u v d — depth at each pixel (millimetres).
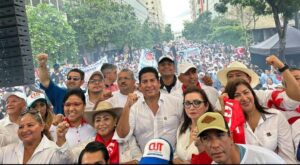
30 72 5711
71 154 3221
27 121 3145
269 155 2320
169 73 4949
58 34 15414
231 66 4453
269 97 3928
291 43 11523
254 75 4359
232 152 2439
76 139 3900
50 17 15289
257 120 3408
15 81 5531
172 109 3980
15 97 4344
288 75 3566
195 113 3377
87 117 3793
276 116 3367
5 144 4066
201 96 3424
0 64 5523
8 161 3162
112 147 3572
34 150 3150
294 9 11156
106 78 5980
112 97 5016
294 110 3701
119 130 3604
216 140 2451
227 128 2549
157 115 3951
